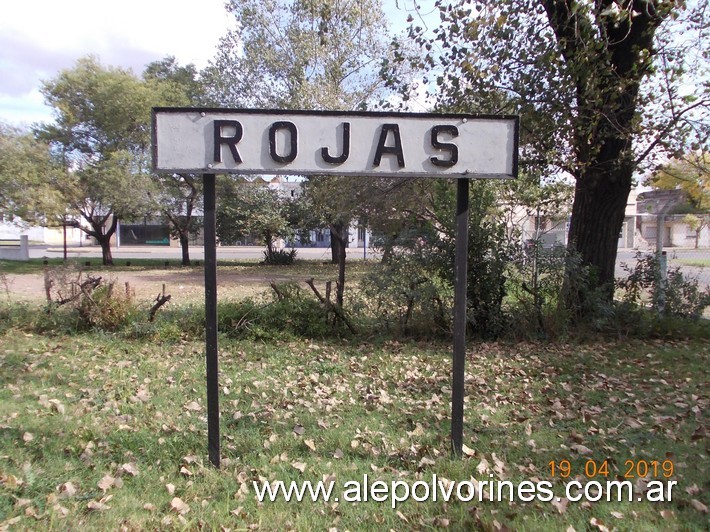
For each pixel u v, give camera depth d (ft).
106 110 76.64
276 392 17.67
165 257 115.55
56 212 71.72
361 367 21.47
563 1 23.20
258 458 12.23
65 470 11.31
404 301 26.78
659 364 21.66
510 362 22.04
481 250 26.45
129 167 75.41
